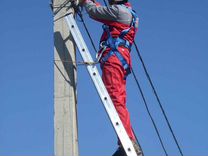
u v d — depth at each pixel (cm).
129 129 809
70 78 851
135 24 865
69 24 859
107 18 853
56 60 862
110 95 821
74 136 825
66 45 868
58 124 830
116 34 848
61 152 819
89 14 863
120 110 812
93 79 823
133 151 788
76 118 852
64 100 841
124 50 843
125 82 845
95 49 880
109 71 829
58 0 887
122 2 877
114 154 812
